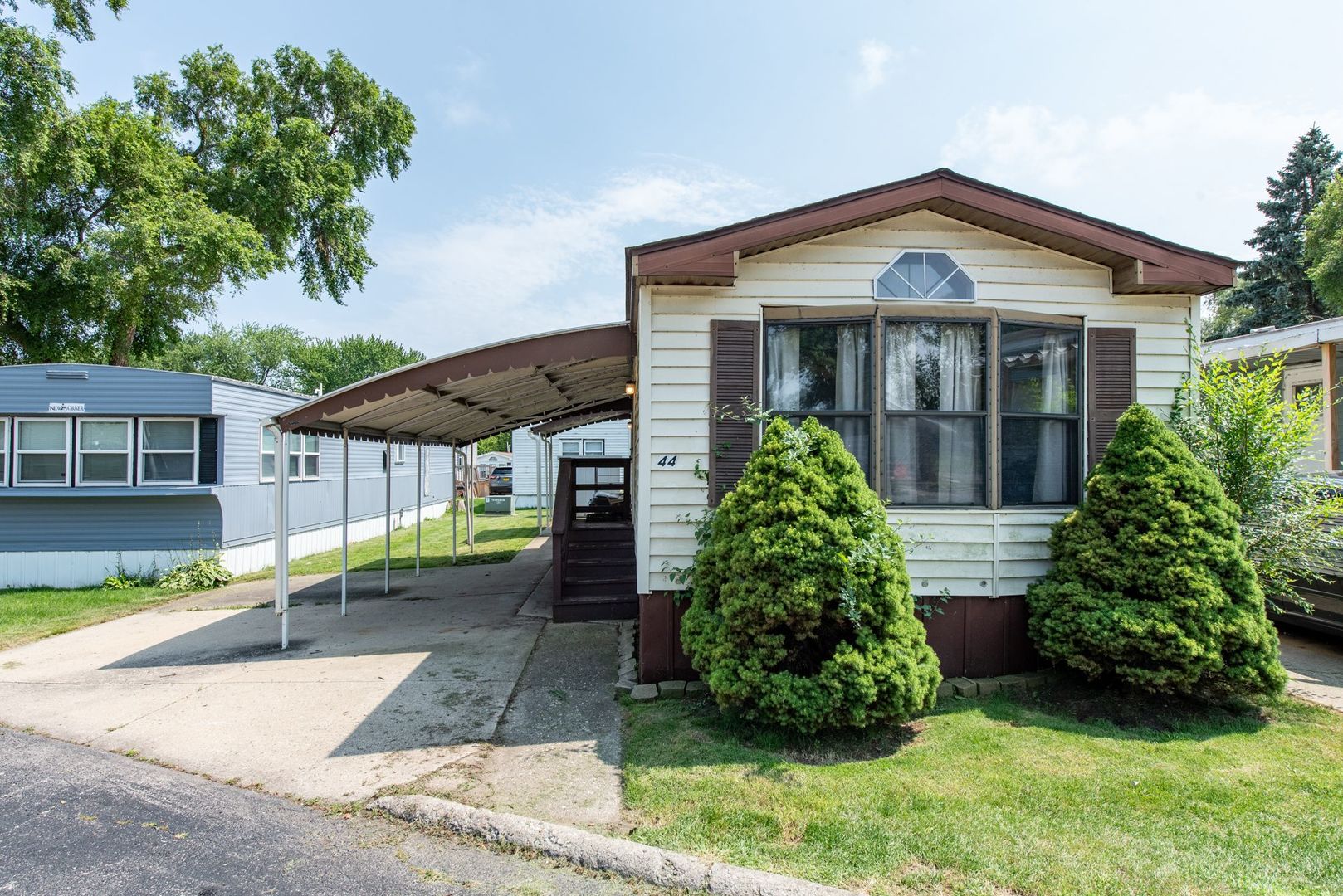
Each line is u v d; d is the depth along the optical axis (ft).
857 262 16.94
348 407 19.69
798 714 12.57
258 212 59.31
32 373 35.55
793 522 13.47
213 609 28.68
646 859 9.05
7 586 35.60
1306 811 10.10
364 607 28.09
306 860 9.47
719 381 16.65
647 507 16.69
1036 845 9.17
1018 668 16.76
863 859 8.91
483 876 9.05
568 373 23.00
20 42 42.83
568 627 23.47
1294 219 92.68
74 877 9.12
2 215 48.91
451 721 14.62
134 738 14.07
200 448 37.55
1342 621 19.25
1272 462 15.85
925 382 16.89
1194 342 17.44
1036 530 16.83
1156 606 14.05
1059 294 17.24
